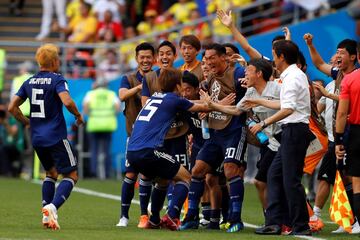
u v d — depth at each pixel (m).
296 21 61.47
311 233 31.03
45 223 31.55
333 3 61.19
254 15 61.97
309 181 46.53
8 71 71.06
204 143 33.88
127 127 35.56
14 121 61.53
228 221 33.56
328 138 34.97
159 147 31.55
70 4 72.44
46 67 32.44
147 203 33.69
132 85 35.53
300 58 32.59
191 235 30.33
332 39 58.81
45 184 33.03
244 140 32.75
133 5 70.75
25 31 74.88
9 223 34.28
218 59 32.88
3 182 56.19
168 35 65.50
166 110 31.86
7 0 75.62
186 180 32.16
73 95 65.12
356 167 30.44
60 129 32.22
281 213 31.62
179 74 32.28
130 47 65.38
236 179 32.66
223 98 32.97
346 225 31.69
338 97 32.56
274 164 31.41
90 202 43.88
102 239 28.77
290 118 30.67
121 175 62.47
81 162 62.25
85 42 68.44
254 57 34.59
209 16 62.09
